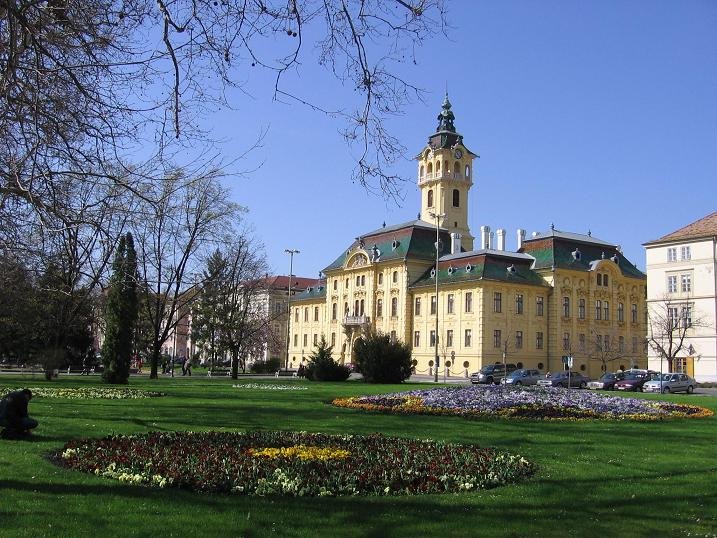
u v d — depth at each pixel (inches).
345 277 4028.1
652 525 364.2
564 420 894.4
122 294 1747.0
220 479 425.1
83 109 470.9
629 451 621.9
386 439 626.8
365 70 413.4
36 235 600.4
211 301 2576.3
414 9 382.9
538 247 3479.3
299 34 398.6
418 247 3659.0
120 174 495.8
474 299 3218.5
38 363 2015.3
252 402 1122.0
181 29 402.0
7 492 390.9
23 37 395.2
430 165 4005.9
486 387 1306.6
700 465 550.6
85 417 784.9
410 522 351.3
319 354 2292.1
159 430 678.5
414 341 3555.6
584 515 379.6
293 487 411.2
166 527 331.6
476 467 486.6
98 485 413.7
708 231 2955.2
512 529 346.9
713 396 1827.0
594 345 3400.6
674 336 2898.6
